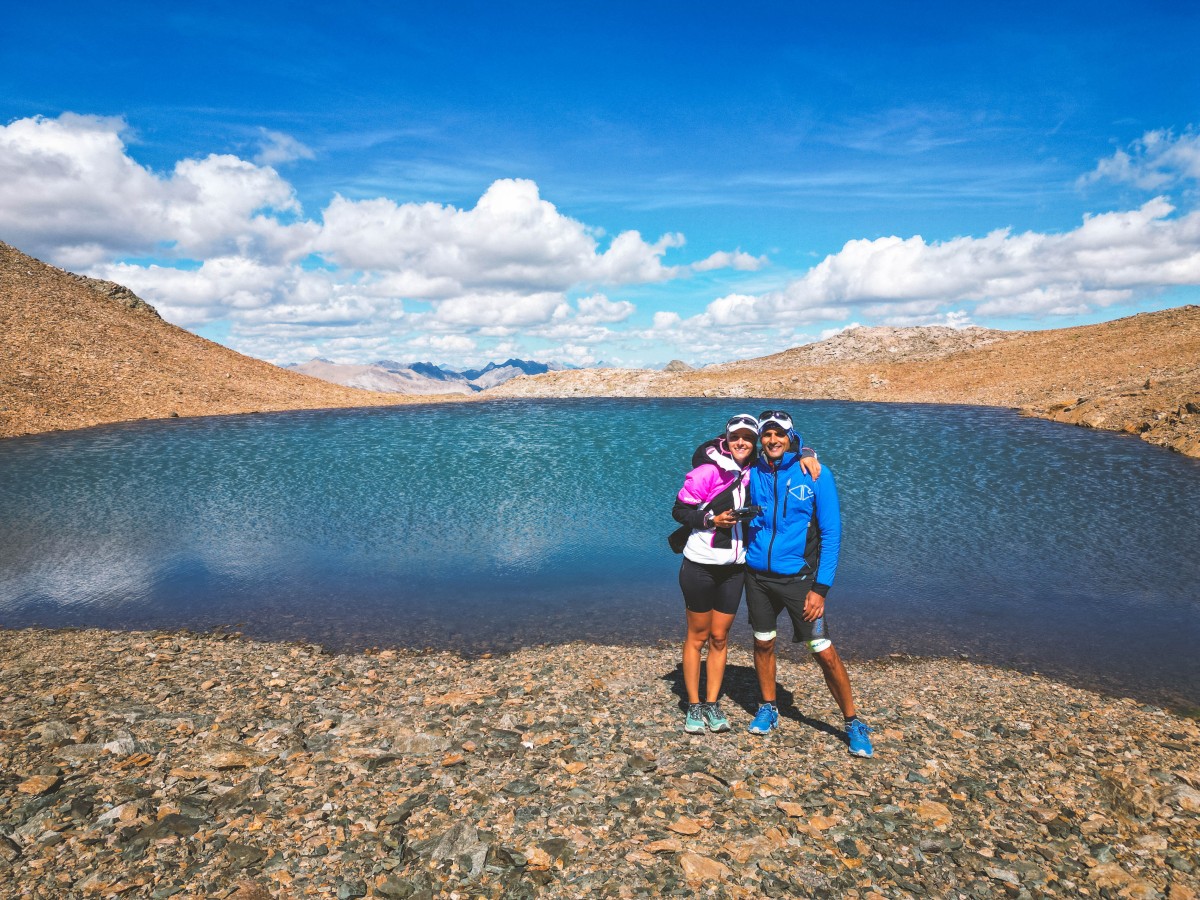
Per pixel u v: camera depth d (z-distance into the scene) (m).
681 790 4.26
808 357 60.75
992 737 5.15
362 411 40.69
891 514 13.98
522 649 7.43
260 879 3.38
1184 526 12.86
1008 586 9.45
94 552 11.63
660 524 13.79
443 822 3.90
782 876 3.46
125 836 3.70
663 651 7.32
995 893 3.36
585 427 32.25
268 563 10.94
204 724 5.21
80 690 5.92
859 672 6.72
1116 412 27.95
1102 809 4.10
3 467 21.02
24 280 48.38
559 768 4.55
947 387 43.03
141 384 39.38
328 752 4.75
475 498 16.53
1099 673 6.76
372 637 7.80
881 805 4.13
